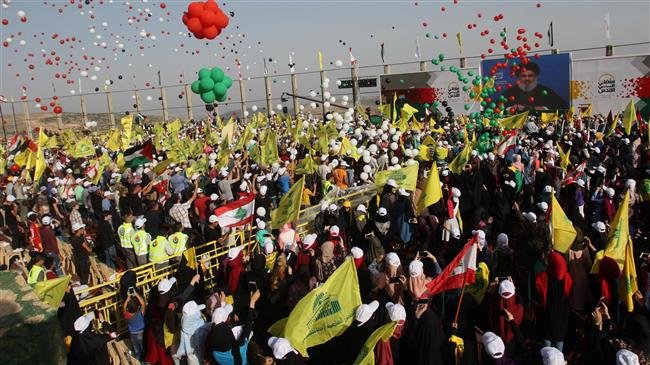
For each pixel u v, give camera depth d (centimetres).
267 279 742
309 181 1468
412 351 547
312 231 1184
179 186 1489
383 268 709
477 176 1175
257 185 1430
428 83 3994
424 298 558
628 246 610
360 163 1628
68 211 1631
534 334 658
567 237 662
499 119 2111
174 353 661
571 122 2534
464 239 996
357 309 555
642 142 1786
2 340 259
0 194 1786
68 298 694
